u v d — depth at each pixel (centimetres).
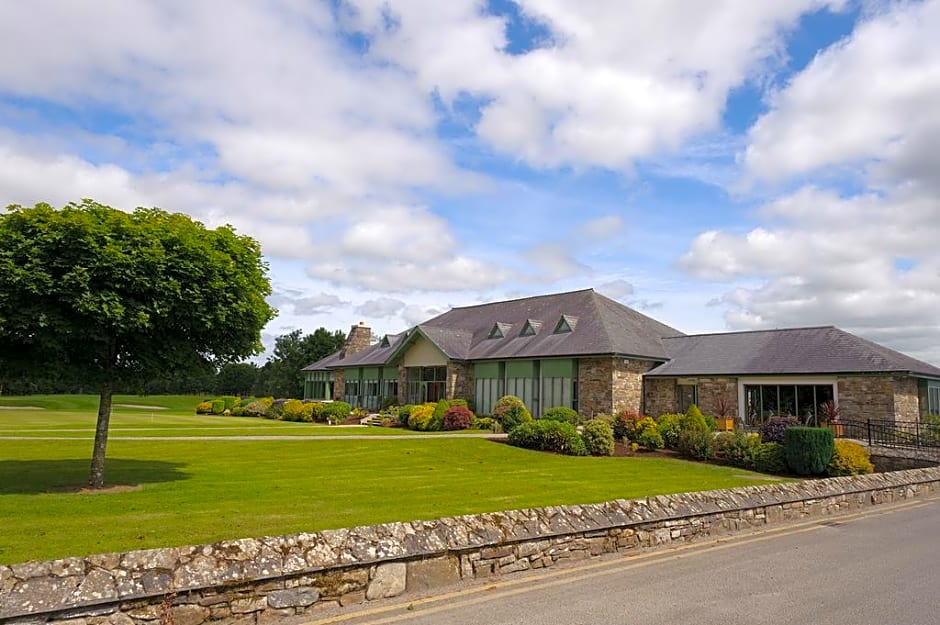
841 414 2520
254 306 1330
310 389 5550
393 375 4341
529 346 3400
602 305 3534
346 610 596
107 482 1335
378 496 1227
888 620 597
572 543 812
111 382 1281
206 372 1394
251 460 1784
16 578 470
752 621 589
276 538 598
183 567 530
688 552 885
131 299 1148
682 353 3225
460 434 2727
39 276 1073
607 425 2291
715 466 2034
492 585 691
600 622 577
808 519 1197
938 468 1755
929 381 2727
